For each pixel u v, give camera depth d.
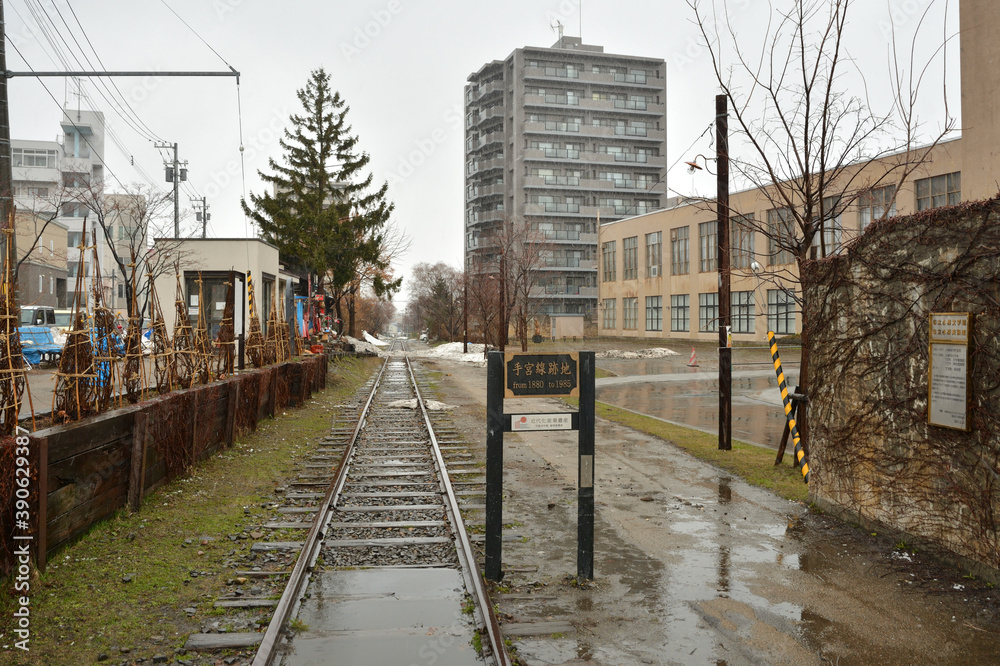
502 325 37.28
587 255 87.31
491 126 93.88
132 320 8.19
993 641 4.33
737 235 50.28
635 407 18.69
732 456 10.55
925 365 5.83
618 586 5.32
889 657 4.14
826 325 7.41
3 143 9.77
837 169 9.45
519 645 4.31
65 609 4.57
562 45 91.56
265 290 24.06
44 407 10.38
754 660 4.12
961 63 9.62
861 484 6.80
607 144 88.12
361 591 5.20
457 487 8.70
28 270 39.47
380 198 38.66
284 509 7.45
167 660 4.01
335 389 22.30
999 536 5.06
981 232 5.16
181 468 8.41
